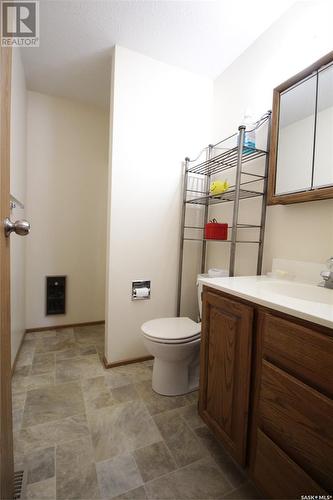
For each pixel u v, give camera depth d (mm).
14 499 854
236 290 979
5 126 667
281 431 763
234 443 964
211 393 1118
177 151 1935
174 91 1886
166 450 1101
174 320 1672
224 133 1886
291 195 1241
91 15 1417
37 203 2346
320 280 1159
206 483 960
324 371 647
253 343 901
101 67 1906
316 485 648
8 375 738
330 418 624
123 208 1774
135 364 1850
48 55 1772
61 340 2232
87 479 957
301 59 1292
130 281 1837
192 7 1364
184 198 1932
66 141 2426
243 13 1398
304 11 1274
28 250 2340
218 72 1938
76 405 1373
